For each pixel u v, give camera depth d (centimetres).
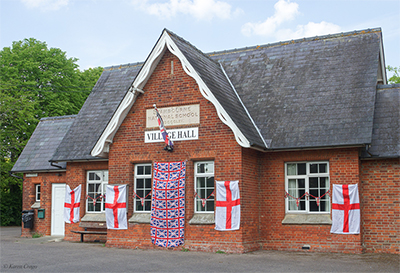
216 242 1499
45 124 2473
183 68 1616
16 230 2794
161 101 1662
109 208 1694
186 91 1622
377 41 1780
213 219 1518
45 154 2255
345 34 1878
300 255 1414
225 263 1262
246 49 2058
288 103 1691
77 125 2081
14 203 3472
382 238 1470
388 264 1230
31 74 3569
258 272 1122
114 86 2223
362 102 1555
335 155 1510
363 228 1494
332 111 1576
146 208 1670
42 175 2197
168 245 1561
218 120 1552
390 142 1499
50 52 3725
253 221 1555
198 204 1575
